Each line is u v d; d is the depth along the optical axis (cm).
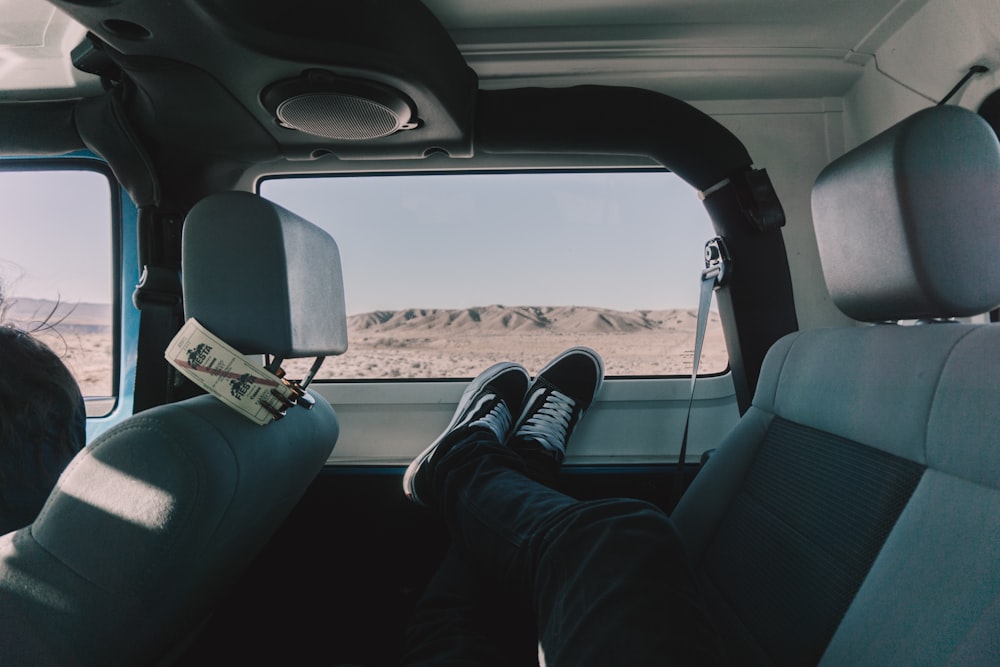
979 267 69
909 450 67
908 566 60
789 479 86
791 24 131
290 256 80
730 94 159
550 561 77
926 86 129
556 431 153
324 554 156
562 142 141
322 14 96
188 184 142
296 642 140
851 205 79
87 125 136
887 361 73
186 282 77
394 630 144
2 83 149
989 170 69
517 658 91
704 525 99
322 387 170
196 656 132
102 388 165
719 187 138
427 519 156
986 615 51
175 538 66
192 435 67
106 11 87
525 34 134
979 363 61
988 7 107
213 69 105
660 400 167
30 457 82
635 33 134
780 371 98
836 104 161
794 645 72
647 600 65
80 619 65
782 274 137
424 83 110
